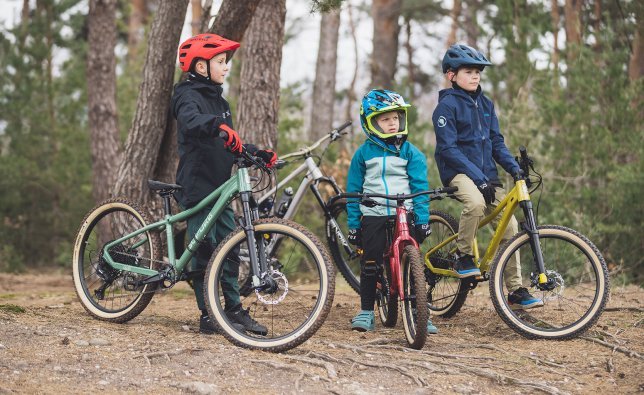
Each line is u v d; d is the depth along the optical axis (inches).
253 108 325.7
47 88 613.6
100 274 218.5
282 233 181.2
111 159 568.7
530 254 305.6
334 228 282.0
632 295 282.8
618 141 401.1
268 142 326.6
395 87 590.9
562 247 313.7
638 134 393.4
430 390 159.8
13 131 602.9
